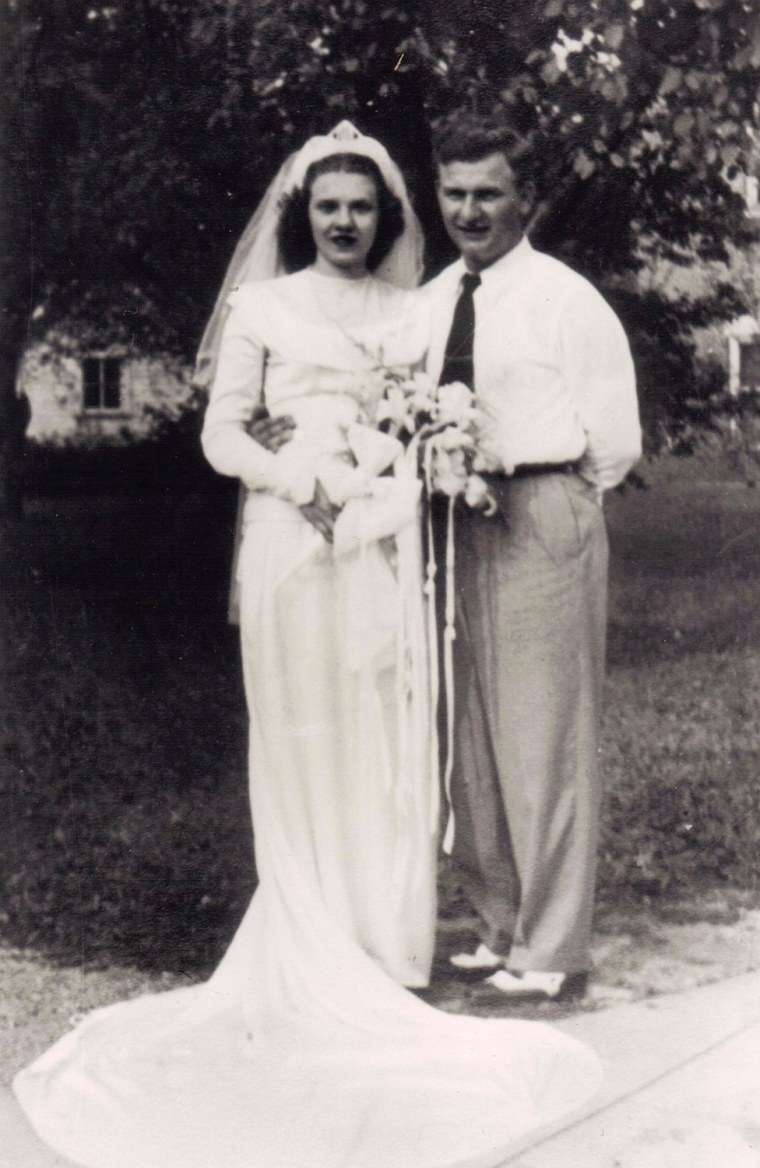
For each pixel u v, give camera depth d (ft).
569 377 9.86
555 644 9.97
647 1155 8.39
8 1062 9.45
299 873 9.99
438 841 10.14
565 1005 10.08
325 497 9.84
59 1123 8.87
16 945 10.11
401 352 9.85
